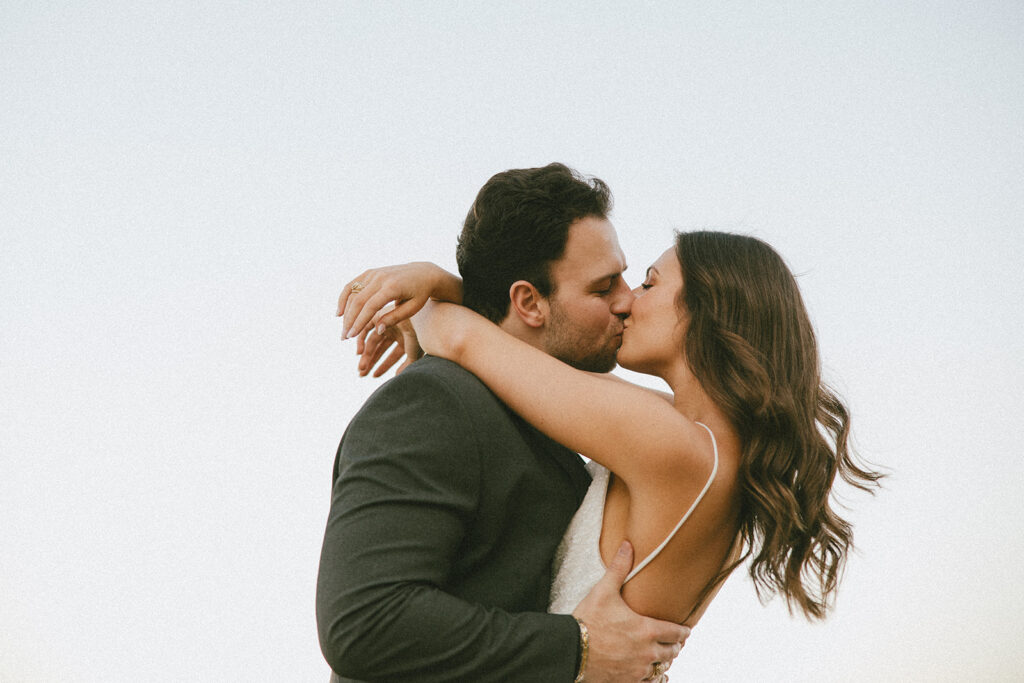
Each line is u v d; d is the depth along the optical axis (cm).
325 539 125
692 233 148
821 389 149
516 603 132
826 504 139
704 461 128
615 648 126
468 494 127
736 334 134
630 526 132
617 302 154
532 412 132
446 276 155
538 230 149
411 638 117
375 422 130
